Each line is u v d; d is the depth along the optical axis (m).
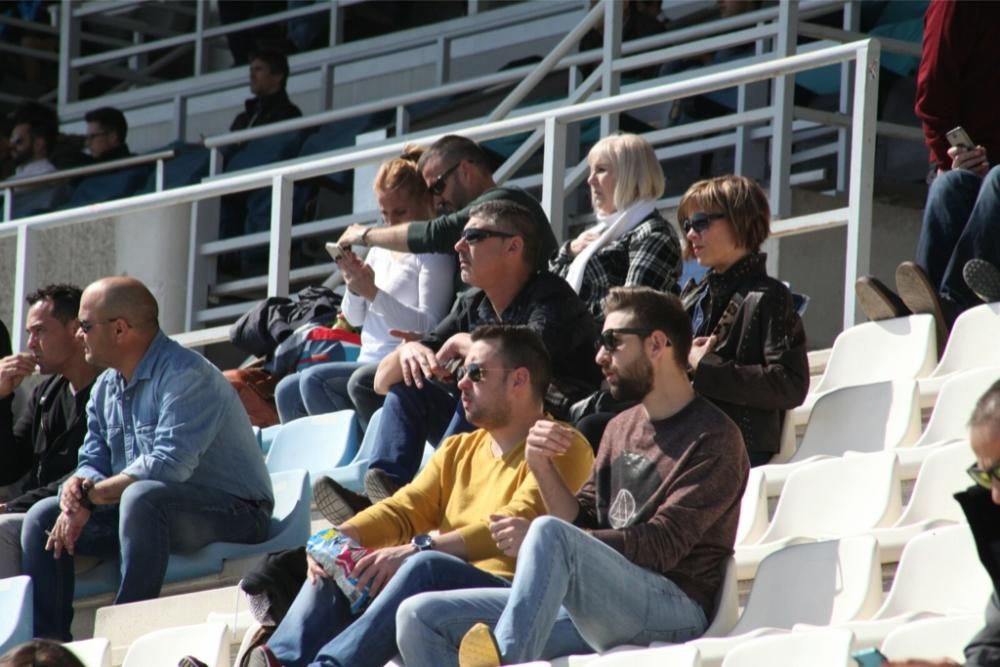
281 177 30.88
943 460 18.75
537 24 49.41
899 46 34.94
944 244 24.20
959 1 25.44
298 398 26.98
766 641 15.02
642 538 16.86
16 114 47.06
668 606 16.89
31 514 22.44
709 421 17.45
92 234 32.19
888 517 18.89
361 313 27.38
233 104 54.34
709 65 38.75
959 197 24.17
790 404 20.55
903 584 16.83
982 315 22.27
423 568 17.58
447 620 16.98
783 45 33.53
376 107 42.00
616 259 23.58
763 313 20.81
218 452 22.59
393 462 21.42
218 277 35.69
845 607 16.83
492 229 21.67
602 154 24.05
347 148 41.16
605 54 36.81
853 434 21.30
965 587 16.62
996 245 23.33
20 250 31.84
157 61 57.69
